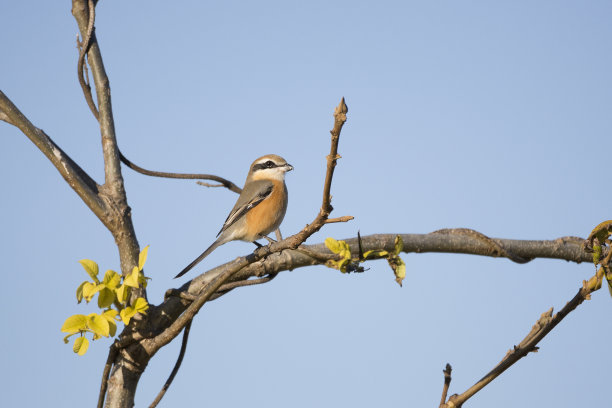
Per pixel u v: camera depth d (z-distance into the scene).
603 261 7.03
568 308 7.10
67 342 7.08
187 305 8.74
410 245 9.70
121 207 9.13
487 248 10.05
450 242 9.91
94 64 9.88
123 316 7.49
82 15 10.15
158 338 8.23
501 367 7.18
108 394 8.48
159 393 8.57
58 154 9.01
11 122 8.92
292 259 9.25
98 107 9.73
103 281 7.42
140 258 7.66
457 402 7.18
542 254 10.30
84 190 8.91
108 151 9.48
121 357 8.55
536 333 7.19
